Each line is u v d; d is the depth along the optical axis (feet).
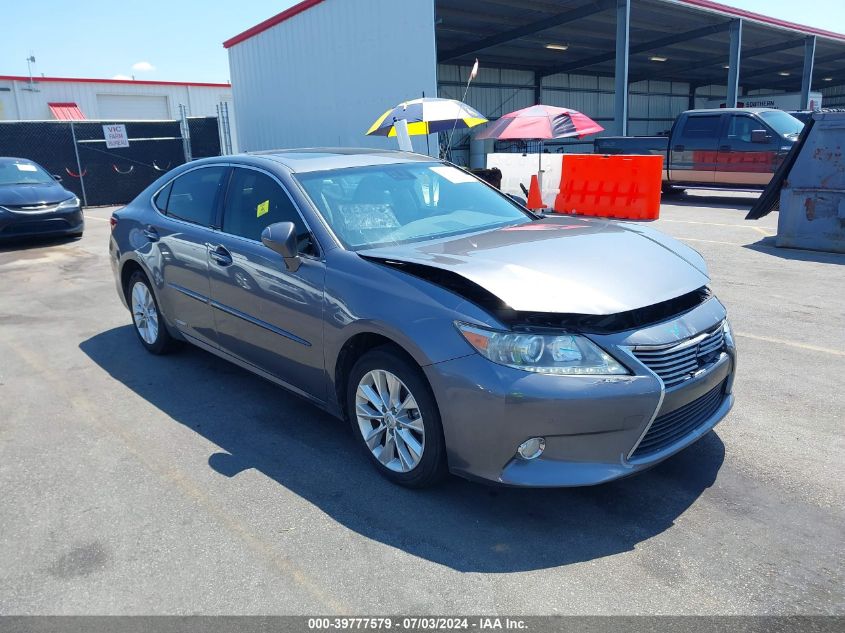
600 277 10.14
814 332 18.65
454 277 10.12
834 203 28.91
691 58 102.27
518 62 95.50
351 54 55.67
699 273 11.07
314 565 9.09
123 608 8.33
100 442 13.01
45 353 18.60
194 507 10.62
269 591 8.59
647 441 9.81
